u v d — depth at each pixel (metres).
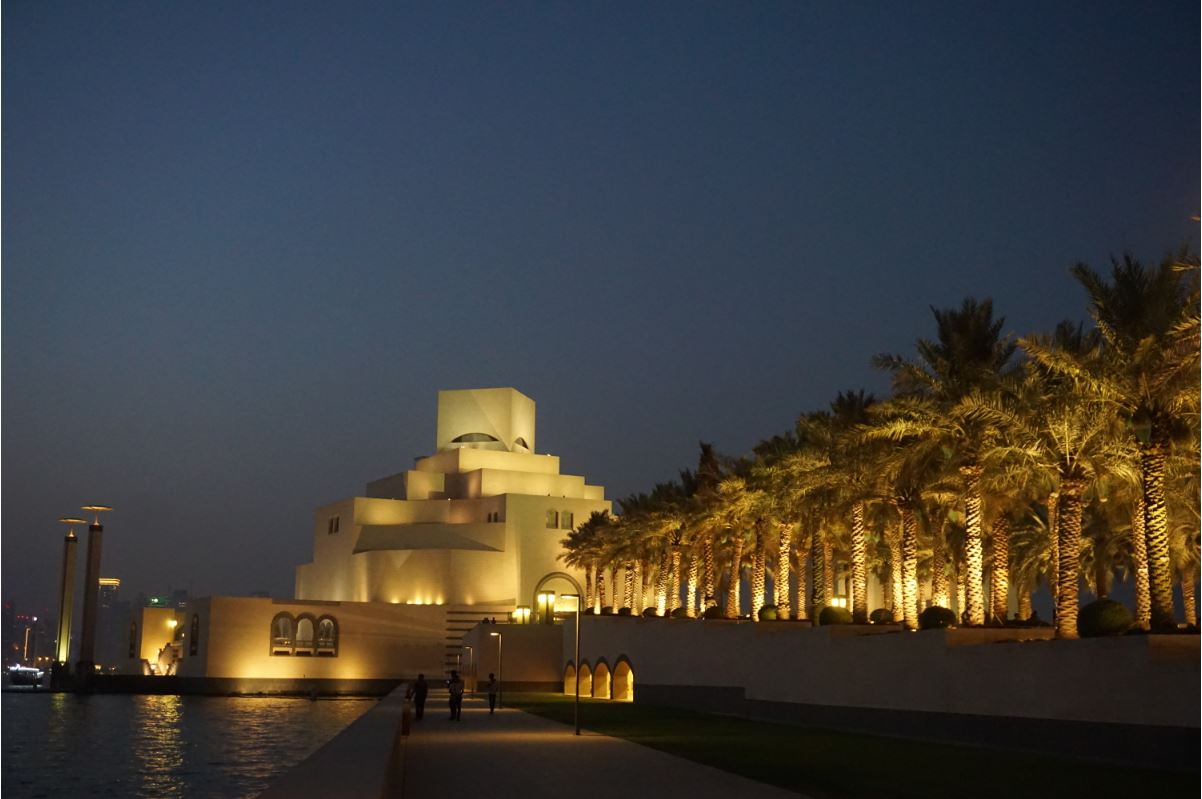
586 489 150.88
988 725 38.44
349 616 132.88
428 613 134.62
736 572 75.50
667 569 94.62
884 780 26.80
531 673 109.81
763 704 56.38
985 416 42.09
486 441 151.25
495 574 137.25
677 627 70.19
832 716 49.25
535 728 48.28
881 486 53.34
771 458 65.81
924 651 42.62
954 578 76.25
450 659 134.00
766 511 67.50
